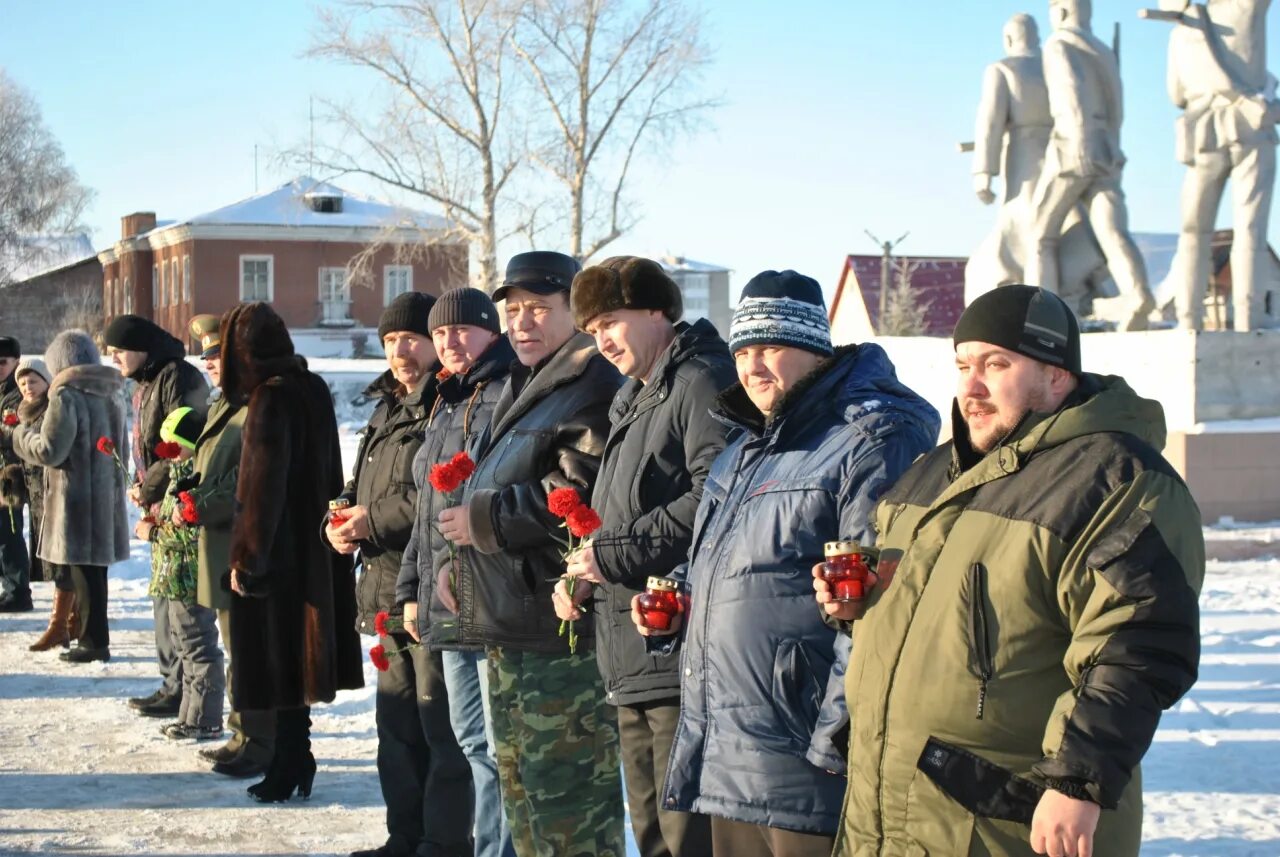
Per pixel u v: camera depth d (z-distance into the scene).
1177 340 15.20
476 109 37.44
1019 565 2.90
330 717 8.26
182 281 60.91
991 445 3.11
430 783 5.46
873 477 3.50
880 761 3.06
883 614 3.10
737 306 3.84
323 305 60.41
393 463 5.73
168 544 7.64
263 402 6.42
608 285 4.35
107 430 9.76
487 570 4.64
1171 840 5.52
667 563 4.07
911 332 47.59
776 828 3.52
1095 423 2.96
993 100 18.50
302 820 6.23
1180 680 2.74
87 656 9.77
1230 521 14.73
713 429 4.09
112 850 5.79
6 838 5.94
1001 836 2.89
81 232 64.75
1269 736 7.09
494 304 5.39
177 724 7.80
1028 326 3.03
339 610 6.66
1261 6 16.31
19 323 70.88
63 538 9.66
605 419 4.68
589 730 4.61
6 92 62.91
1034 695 2.90
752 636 3.57
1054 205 17.94
